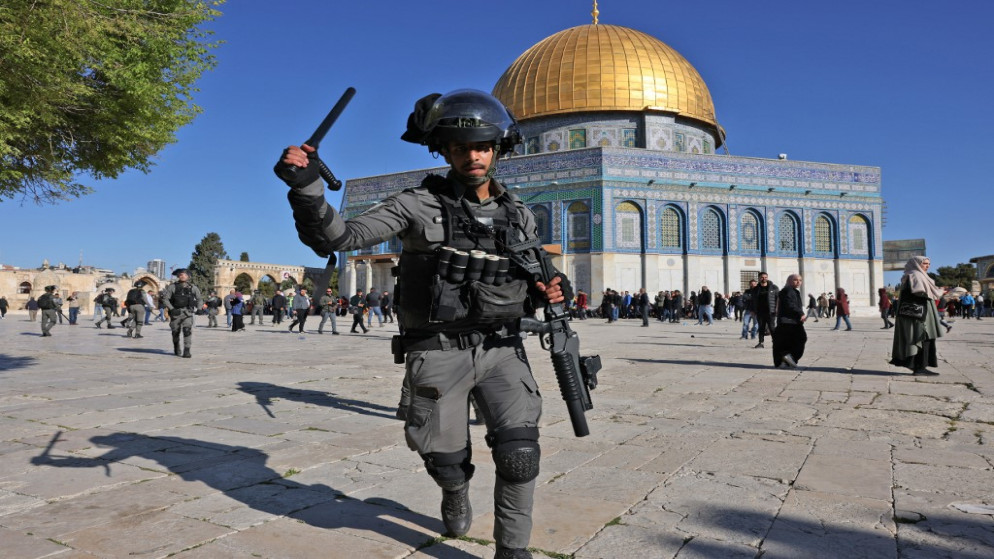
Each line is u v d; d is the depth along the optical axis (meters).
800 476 3.66
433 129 2.29
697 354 11.66
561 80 37.09
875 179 36.94
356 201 39.75
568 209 34.38
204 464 3.89
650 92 36.84
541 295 2.39
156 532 2.75
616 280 33.38
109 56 7.55
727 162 35.19
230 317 24.44
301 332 18.97
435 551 2.57
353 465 3.88
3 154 6.93
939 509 3.09
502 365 2.32
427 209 2.27
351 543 2.64
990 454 4.17
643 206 34.03
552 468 3.83
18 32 6.36
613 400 6.43
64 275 50.41
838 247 36.16
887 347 13.15
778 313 9.30
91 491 3.34
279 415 5.53
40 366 9.48
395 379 7.98
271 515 2.98
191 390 6.98
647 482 3.54
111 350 12.53
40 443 4.43
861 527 2.85
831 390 7.04
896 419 5.39
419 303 2.29
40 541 2.63
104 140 8.41
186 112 9.02
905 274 8.34
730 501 3.21
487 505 3.13
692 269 34.25
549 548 2.60
